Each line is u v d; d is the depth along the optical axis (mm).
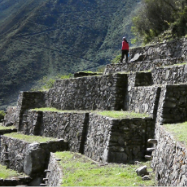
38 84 46781
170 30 19328
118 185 6309
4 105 44062
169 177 5422
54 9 77500
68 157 10406
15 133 17953
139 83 11680
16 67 53688
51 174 9711
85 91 14719
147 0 21781
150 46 15797
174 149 5465
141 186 6133
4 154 15758
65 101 16469
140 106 10445
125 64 14891
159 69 11180
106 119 9609
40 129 16250
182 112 8594
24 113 19281
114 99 12281
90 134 11188
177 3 19891
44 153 12508
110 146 8938
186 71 9688
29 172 12328
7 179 11883
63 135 13508
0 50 61438
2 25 77875
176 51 13828
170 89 8664
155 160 7023
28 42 64938
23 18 76688
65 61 55469
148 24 22438
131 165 8180
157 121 8859
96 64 52219
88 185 6531
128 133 9047
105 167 8203
